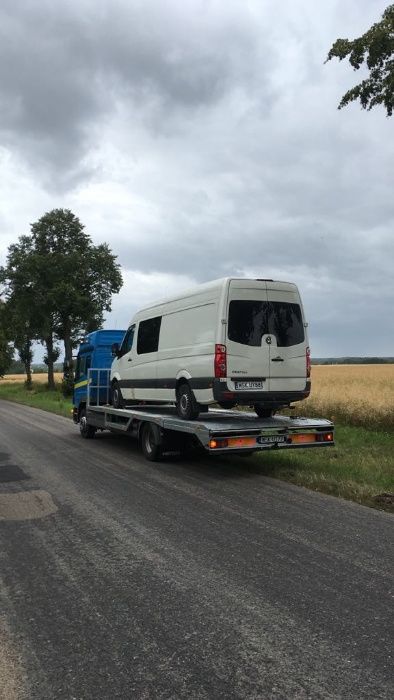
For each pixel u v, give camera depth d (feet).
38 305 157.07
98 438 47.57
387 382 93.25
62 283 155.02
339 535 18.30
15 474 29.76
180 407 32.48
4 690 9.59
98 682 9.80
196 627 11.84
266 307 29.68
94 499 23.63
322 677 9.90
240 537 18.11
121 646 11.08
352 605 12.89
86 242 170.50
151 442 34.14
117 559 16.15
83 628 11.89
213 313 29.27
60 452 38.52
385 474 28.43
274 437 28.55
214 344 28.76
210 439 27.30
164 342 34.50
